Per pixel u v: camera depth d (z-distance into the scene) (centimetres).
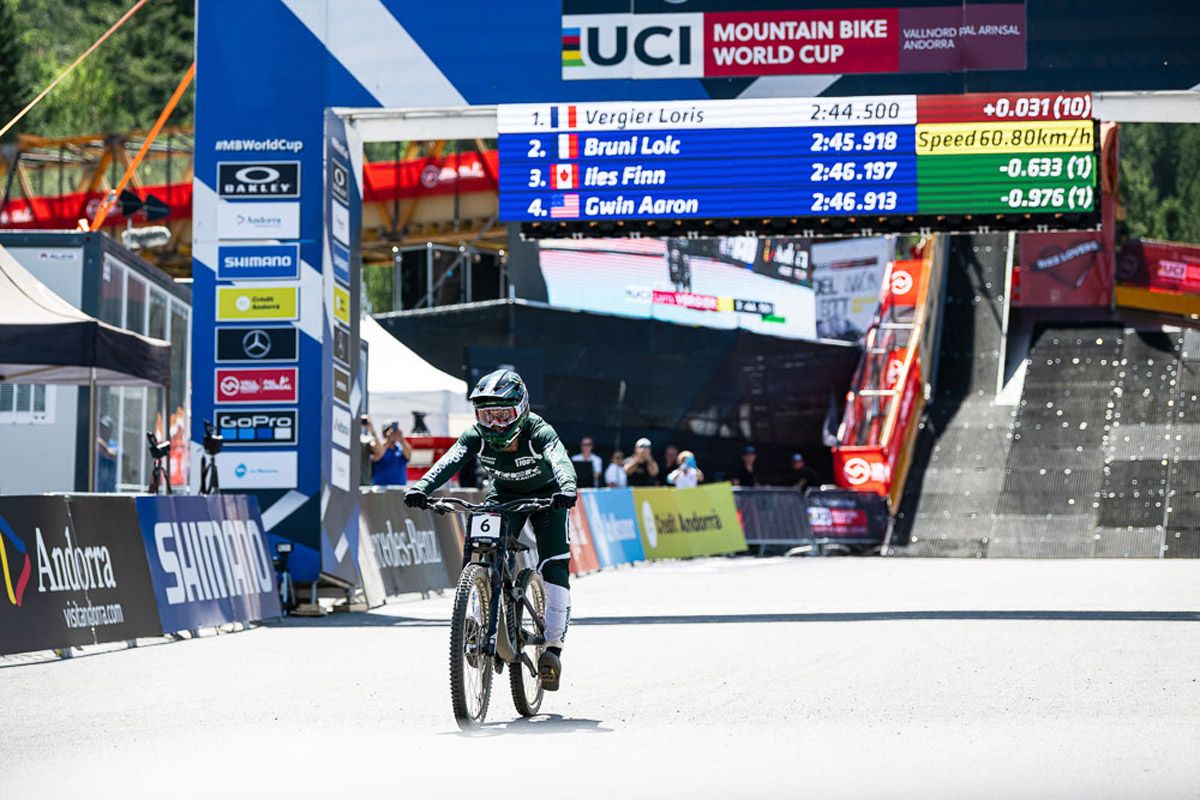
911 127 3947
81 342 3616
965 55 3947
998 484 8312
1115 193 11081
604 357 8538
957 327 9794
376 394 7062
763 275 9619
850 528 8031
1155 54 3912
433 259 9369
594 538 6197
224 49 4038
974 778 1536
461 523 5197
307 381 3969
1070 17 3941
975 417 8988
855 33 3962
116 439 5119
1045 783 1504
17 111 18850
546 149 3984
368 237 12725
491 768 1609
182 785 1525
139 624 3059
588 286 8656
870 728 1898
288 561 3912
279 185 4006
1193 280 14088
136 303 5225
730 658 2758
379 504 4447
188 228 12706
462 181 12225
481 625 1930
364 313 8012
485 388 1895
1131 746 1742
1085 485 8169
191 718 2038
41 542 2783
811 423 9538
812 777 1547
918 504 8262
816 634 3219
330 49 4019
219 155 4028
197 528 3378
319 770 1609
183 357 5984
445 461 1966
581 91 3981
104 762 1675
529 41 3994
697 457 9038
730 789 1479
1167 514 7806
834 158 3956
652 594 4675
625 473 7156
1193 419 8575
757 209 3956
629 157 3972
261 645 3075
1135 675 2438
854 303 10219
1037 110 3947
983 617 3597
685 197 3962
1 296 3731
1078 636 3094
